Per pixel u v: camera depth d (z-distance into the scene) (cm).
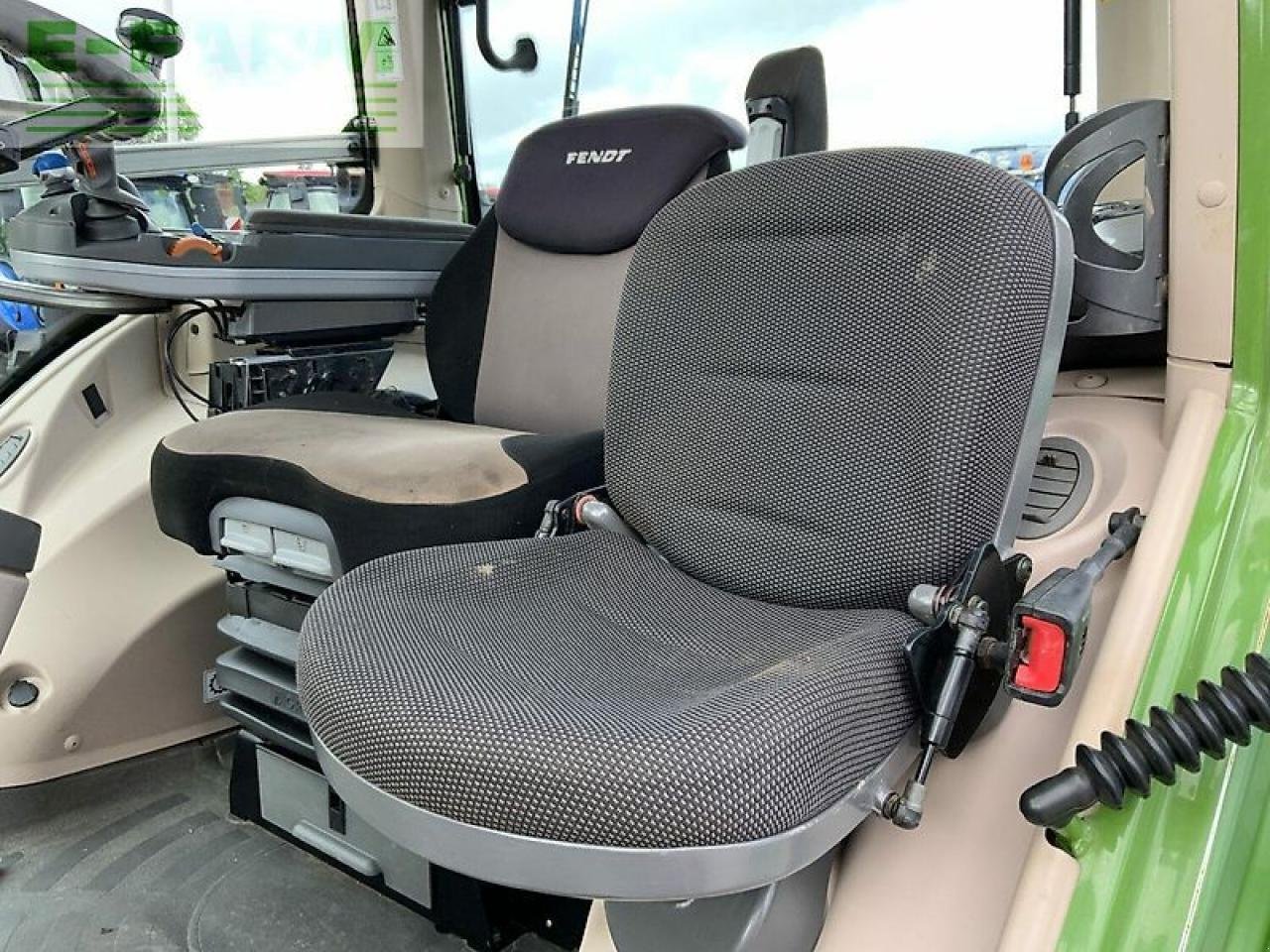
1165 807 84
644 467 118
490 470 134
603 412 176
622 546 120
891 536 96
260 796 167
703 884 67
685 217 119
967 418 92
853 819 77
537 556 115
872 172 102
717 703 75
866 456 98
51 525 190
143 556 194
